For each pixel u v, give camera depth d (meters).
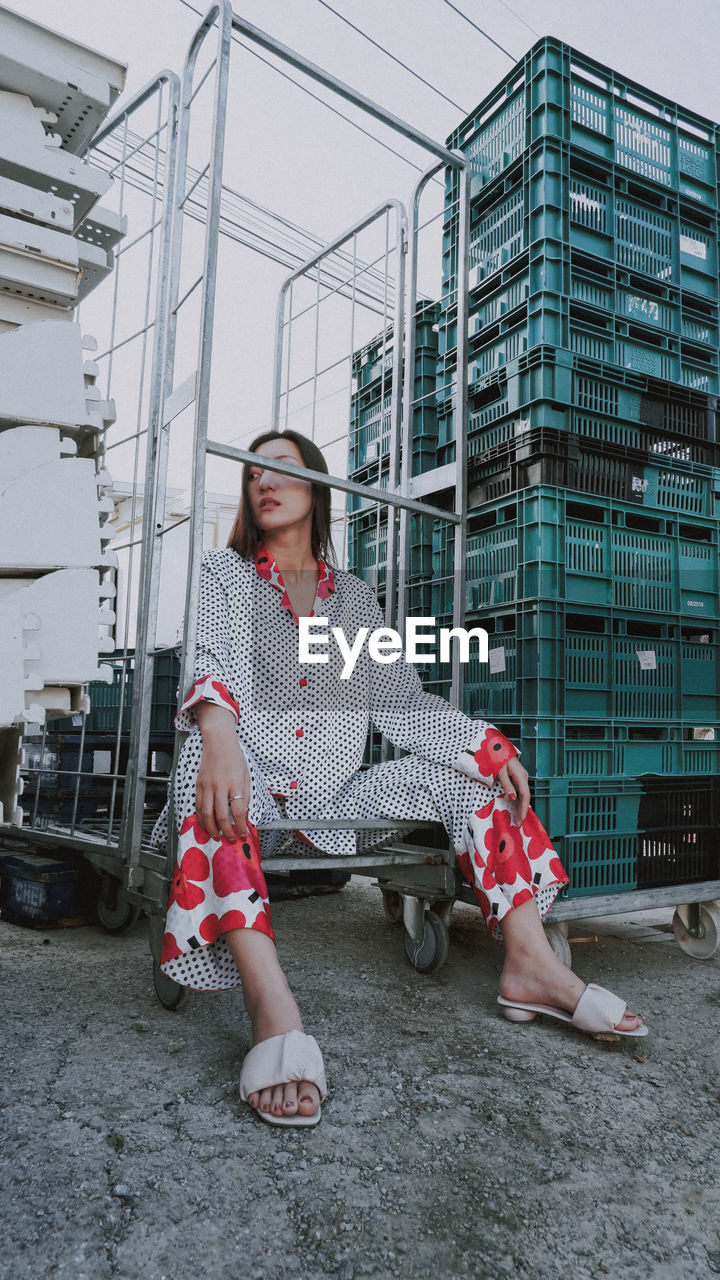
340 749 1.86
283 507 1.83
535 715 2.03
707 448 2.61
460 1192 1.02
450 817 1.80
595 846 2.06
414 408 2.79
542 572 2.11
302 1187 1.01
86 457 2.06
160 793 2.94
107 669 2.17
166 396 2.03
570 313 2.32
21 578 1.80
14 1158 1.04
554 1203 1.01
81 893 2.42
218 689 1.50
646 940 2.46
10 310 1.87
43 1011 1.62
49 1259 0.86
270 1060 1.21
